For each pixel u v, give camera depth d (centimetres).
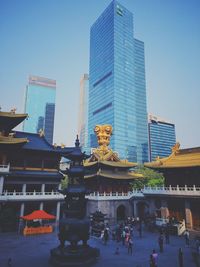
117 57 18900
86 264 2444
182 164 4838
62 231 2614
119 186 6806
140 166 9744
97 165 6694
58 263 2406
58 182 5869
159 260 2675
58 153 5931
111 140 17325
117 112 17700
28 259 2677
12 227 4494
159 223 4659
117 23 19688
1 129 5328
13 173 5194
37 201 5206
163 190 4869
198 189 4581
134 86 19725
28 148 5528
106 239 3475
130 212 6191
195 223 4338
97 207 5688
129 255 2878
